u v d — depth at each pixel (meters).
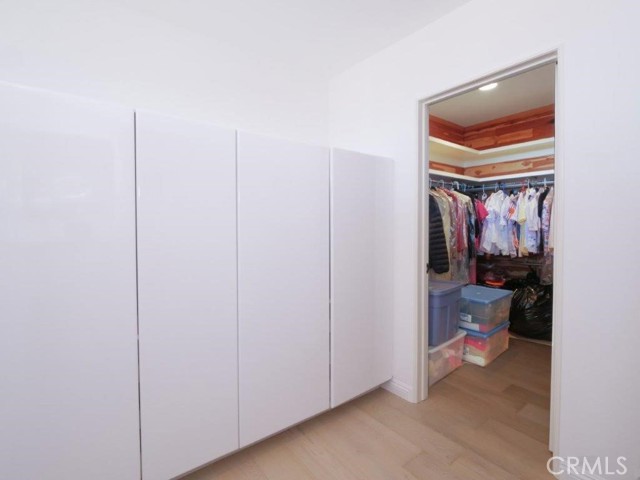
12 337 0.97
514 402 1.96
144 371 1.19
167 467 1.25
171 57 1.83
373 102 2.18
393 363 2.09
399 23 1.82
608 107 1.20
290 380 1.59
